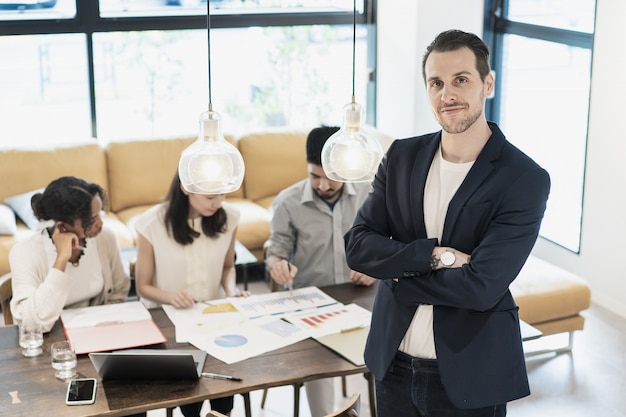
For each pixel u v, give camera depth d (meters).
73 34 5.84
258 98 6.40
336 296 3.44
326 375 2.79
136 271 3.49
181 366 2.67
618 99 4.95
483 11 6.07
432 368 2.40
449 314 2.36
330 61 6.52
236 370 2.80
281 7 6.28
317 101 6.57
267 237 5.59
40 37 5.78
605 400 4.14
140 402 2.60
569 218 5.59
